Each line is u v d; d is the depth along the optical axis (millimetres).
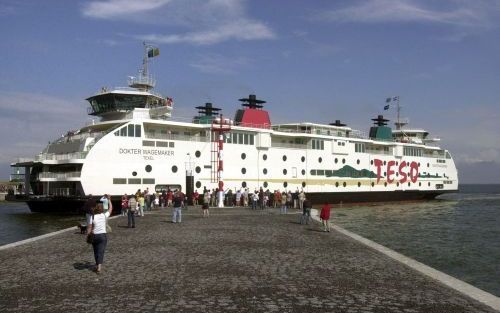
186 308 9633
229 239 21312
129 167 45844
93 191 43875
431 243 31844
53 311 9477
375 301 10352
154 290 11219
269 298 10508
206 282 12125
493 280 20344
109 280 12383
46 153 53875
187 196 49594
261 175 55469
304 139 60500
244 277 12781
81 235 23344
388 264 15023
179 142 49312
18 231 36875
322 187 61594
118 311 9430
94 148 44094
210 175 51281
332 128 66375
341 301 10312
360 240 21531
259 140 55125
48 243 20188
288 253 17219
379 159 70312
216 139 52125
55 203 45719
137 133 46562
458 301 10430
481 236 36000
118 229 25844
